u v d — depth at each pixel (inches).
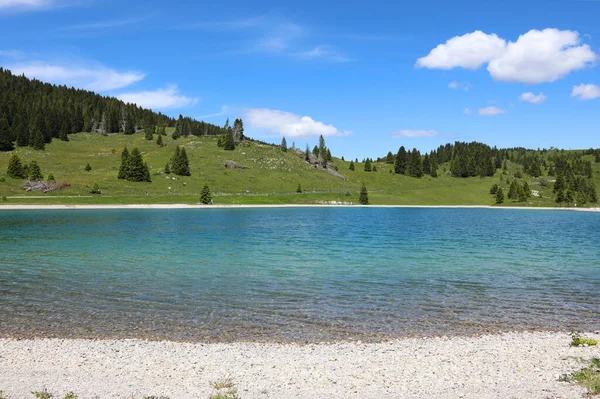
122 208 5216.5
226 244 2187.5
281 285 1221.7
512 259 1763.0
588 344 718.5
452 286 1226.6
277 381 560.1
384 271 1465.3
